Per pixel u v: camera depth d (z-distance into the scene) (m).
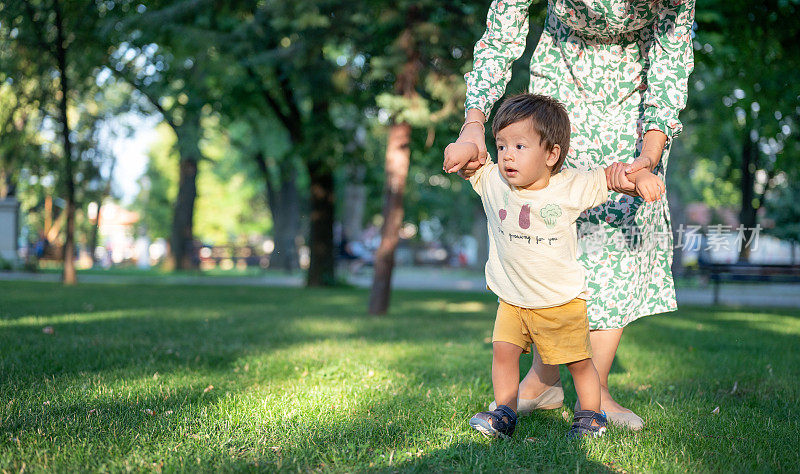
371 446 2.49
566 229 2.46
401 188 9.30
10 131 16.27
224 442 2.43
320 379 3.82
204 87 15.29
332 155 12.61
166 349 4.89
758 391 3.69
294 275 25.36
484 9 8.45
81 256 39.12
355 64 10.48
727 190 30.80
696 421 2.94
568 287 2.48
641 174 2.33
